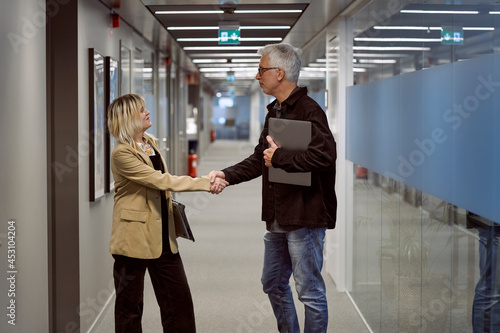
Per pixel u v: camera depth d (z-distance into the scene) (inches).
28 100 156.6
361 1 222.2
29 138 157.6
